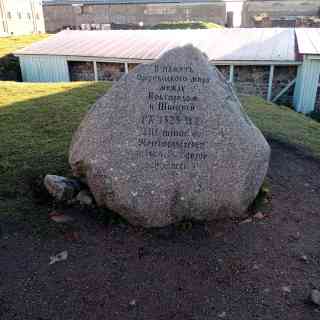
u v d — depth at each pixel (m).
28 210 4.61
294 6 37.47
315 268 3.91
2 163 5.72
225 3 37.47
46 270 3.78
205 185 4.28
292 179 5.86
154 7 38.91
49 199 4.77
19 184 5.14
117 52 15.09
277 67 13.76
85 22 41.06
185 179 4.27
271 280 3.72
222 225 4.43
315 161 6.73
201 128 4.30
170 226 4.38
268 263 3.94
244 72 14.00
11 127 7.29
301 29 17.22
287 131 8.36
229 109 4.33
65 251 4.02
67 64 15.48
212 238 4.24
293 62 13.16
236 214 4.53
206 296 3.53
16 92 9.89
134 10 39.41
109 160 4.30
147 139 4.32
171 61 4.44
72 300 3.46
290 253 4.10
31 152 6.14
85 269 3.80
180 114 4.34
